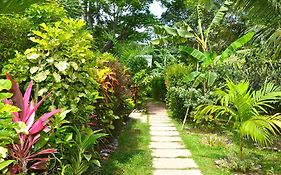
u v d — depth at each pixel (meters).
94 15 19.81
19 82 3.45
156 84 15.51
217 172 4.64
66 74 3.49
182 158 5.37
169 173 4.56
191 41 12.23
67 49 3.59
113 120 6.48
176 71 10.94
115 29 19.89
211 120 7.77
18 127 2.13
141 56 16.17
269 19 6.75
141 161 5.09
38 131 2.42
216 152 5.75
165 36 9.73
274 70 7.71
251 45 8.29
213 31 11.55
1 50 4.59
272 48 6.59
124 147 6.08
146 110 11.87
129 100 8.63
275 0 6.25
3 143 2.11
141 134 7.38
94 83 3.92
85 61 3.78
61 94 3.43
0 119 2.02
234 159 5.00
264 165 5.04
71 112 3.47
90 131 3.51
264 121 4.71
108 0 18.70
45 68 3.46
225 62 8.41
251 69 7.95
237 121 5.10
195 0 12.23
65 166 2.86
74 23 3.85
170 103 10.17
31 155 2.45
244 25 10.66
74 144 3.21
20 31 4.78
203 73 8.33
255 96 5.14
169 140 6.77
